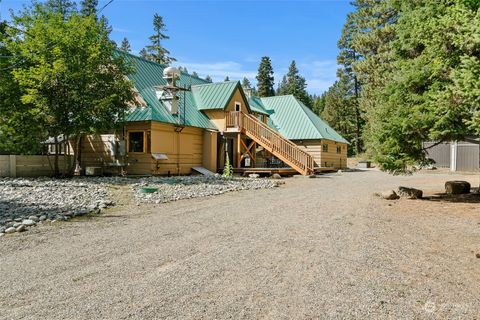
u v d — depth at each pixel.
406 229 5.87
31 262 4.05
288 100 29.75
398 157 9.67
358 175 20.97
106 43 13.91
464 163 24.42
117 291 3.22
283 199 9.64
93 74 13.14
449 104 7.48
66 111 13.10
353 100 45.19
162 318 2.71
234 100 21.78
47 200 8.53
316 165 25.73
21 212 7.07
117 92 13.79
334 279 3.56
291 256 4.33
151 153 16.11
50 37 12.74
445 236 5.38
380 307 2.93
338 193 11.20
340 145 30.56
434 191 11.71
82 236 5.31
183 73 23.89
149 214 7.22
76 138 14.55
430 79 9.03
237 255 4.36
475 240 5.14
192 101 21.16
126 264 3.99
